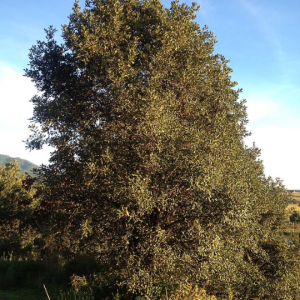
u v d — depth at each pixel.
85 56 8.09
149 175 6.68
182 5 9.68
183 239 7.11
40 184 9.20
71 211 8.97
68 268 10.48
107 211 7.96
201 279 8.06
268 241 12.73
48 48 9.80
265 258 11.80
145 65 8.24
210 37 9.85
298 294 11.84
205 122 8.37
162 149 6.60
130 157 7.21
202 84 8.48
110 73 7.77
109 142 7.58
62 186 8.62
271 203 12.66
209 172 6.42
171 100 7.46
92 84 8.85
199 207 6.61
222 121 8.13
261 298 11.35
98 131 8.35
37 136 8.93
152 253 6.72
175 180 6.56
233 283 9.27
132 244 7.35
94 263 10.83
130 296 7.56
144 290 6.83
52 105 8.82
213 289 9.24
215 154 7.01
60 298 8.01
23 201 19.75
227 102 9.38
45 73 9.81
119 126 7.62
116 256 7.45
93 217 8.16
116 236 7.54
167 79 8.05
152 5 9.08
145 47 8.75
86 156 7.43
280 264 12.02
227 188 6.73
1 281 9.29
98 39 8.20
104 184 7.49
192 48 8.94
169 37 8.36
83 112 8.95
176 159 6.55
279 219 13.88
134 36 8.84
